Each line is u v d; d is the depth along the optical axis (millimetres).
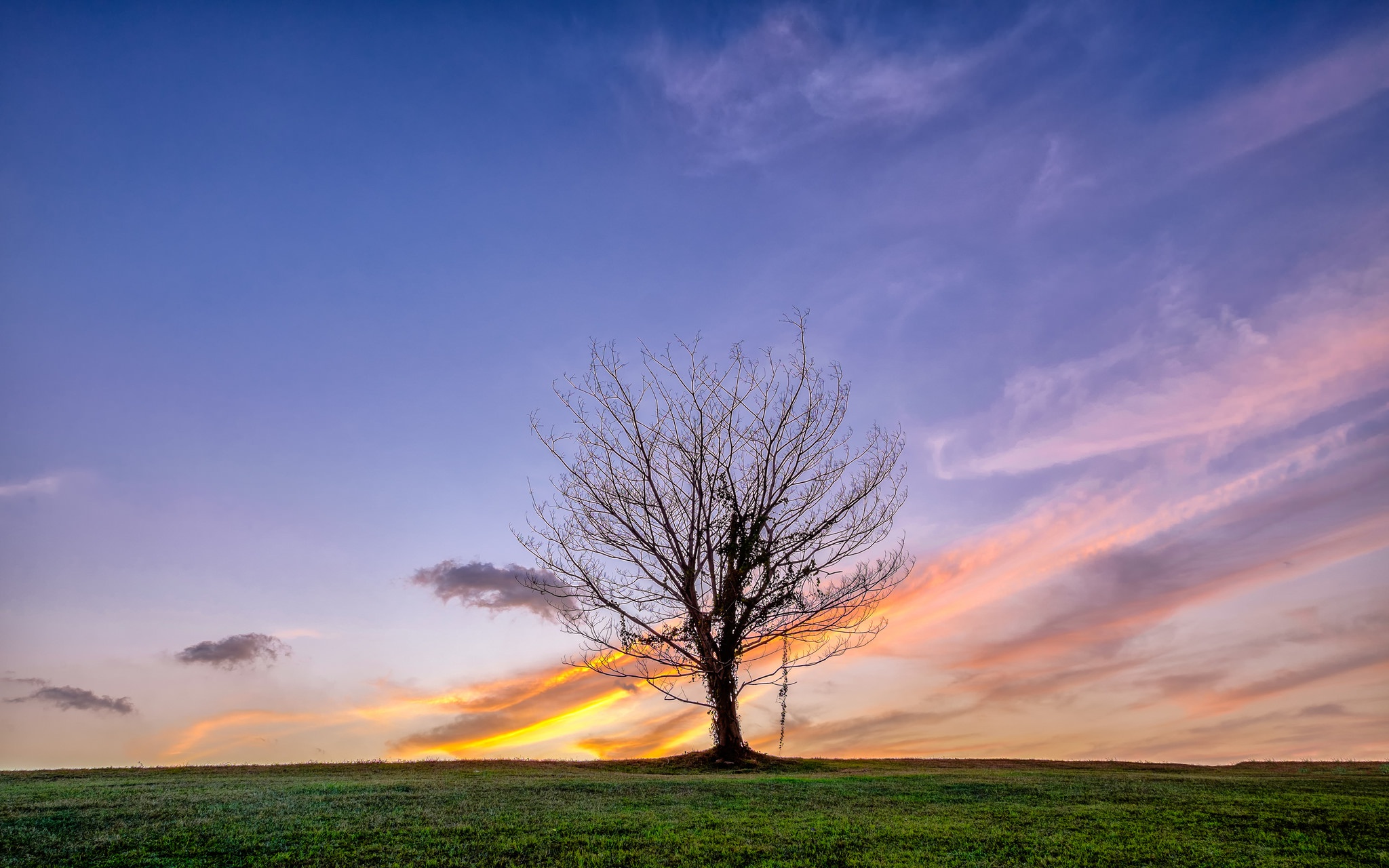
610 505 24984
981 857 9852
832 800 13922
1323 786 15516
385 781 16156
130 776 17484
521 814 12125
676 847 10219
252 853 9766
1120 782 16344
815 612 23672
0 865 9273
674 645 23703
